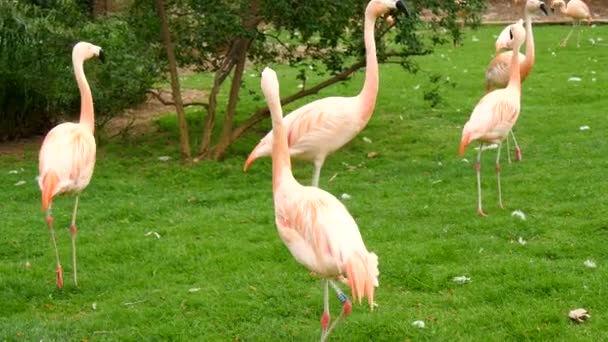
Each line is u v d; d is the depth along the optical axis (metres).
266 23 10.59
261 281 6.51
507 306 5.84
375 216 8.00
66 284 6.67
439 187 8.89
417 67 11.44
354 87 15.23
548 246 6.87
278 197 5.11
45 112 12.52
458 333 5.46
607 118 11.75
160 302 6.24
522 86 14.62
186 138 10.59
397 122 12.52
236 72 10.62
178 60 11.24
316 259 4.75
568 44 19.22
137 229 7.98
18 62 11.22
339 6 10.02
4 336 5.62
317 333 5.59
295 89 15.27
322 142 7.65
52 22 11.06
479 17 11.22
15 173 10.23
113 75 10.35
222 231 7.80
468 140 7.52
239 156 10.80
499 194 7.96
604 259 6.60
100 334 5.76
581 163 9.34
